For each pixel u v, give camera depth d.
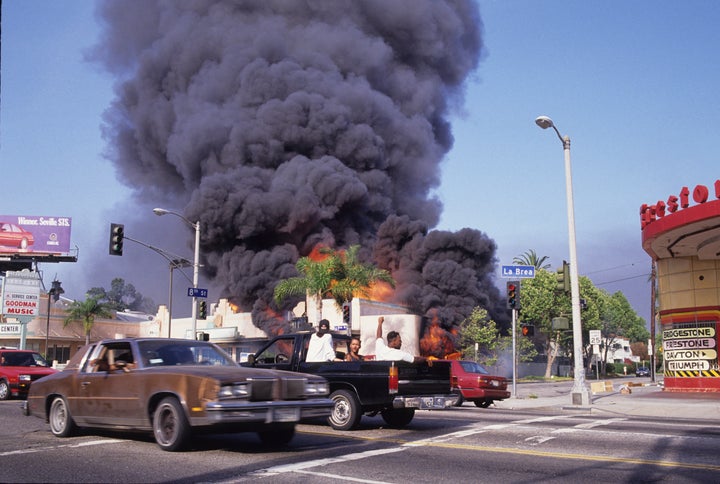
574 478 7.09
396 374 11.02
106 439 9.84
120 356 9.67
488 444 9.63
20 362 20.86
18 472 7.20
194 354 9.76
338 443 9.62
